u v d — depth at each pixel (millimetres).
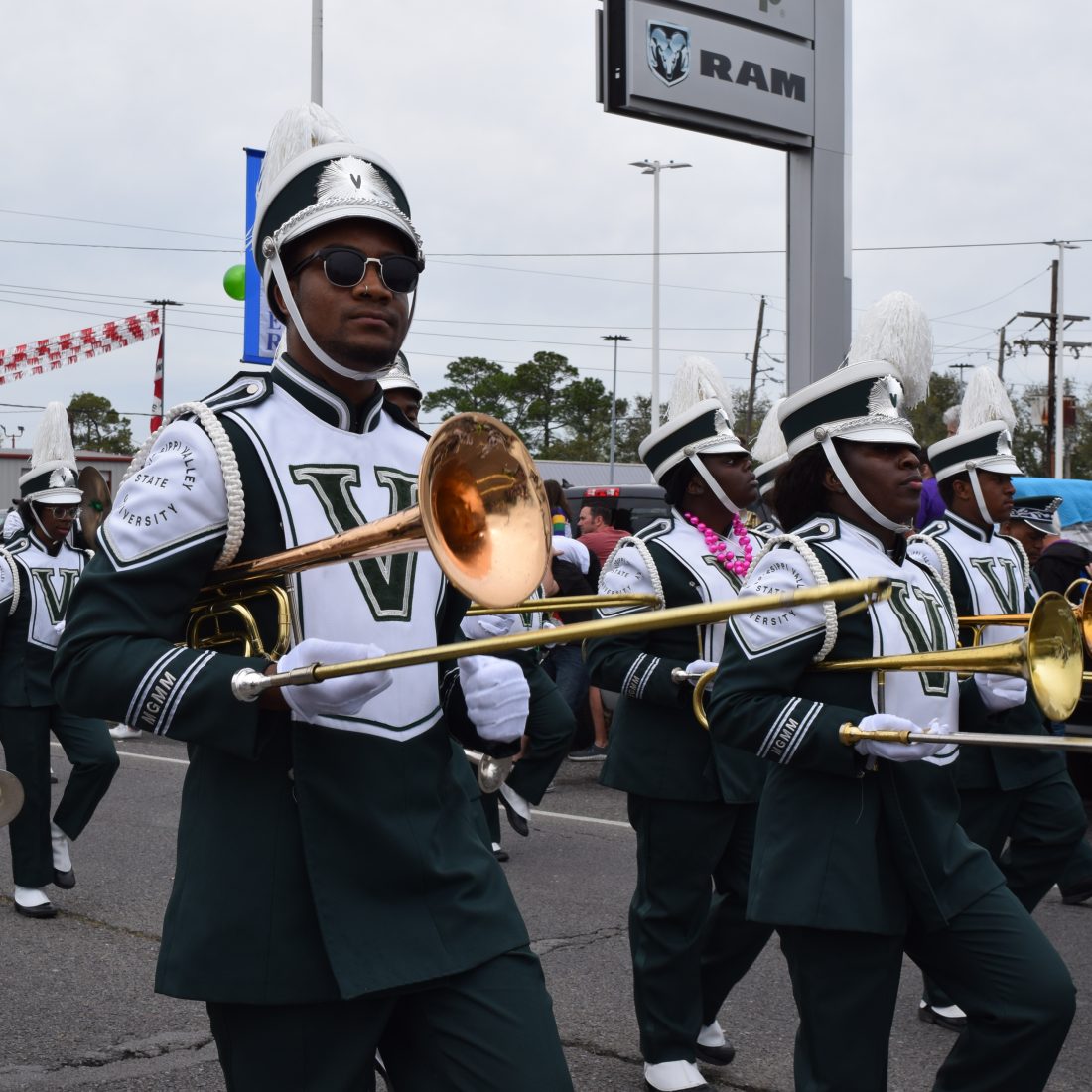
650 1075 4188
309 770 2234
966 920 3029
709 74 10961
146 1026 4793
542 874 7039
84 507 10734
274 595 2305
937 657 2869
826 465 3502
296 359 2488
